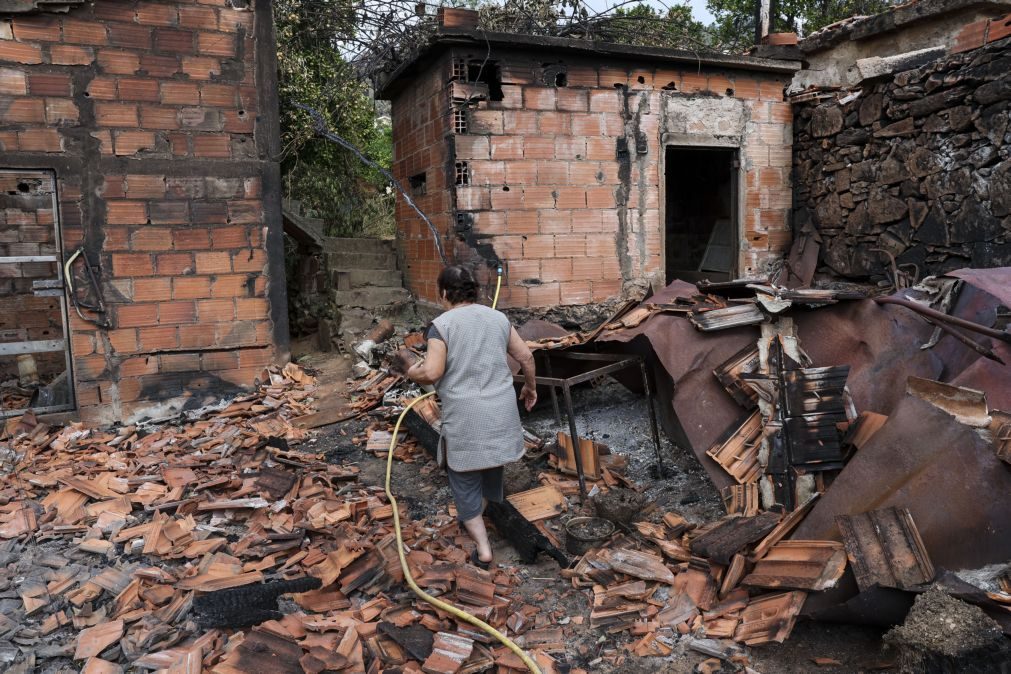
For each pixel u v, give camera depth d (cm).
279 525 399
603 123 762
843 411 368
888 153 724
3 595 336
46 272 883
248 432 571
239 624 306
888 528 287
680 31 1030
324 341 862
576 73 747
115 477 475
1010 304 353
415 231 847
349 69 1031
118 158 608
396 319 841
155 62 614
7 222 859
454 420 343
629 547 371
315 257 930
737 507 365
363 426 597
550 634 307
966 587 257
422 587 330
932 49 711
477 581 333
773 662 284
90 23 589
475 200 722
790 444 364
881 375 380
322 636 293
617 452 511
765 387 382
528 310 750
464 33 682
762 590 312
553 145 745
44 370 866
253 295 668
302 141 1005
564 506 429
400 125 887
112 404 621
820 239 824
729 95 816
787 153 855
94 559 371
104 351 616
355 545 366
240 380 671
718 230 1045
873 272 747
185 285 641
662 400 514
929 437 300
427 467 499
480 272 730
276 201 671
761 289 416
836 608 287
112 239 611
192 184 636
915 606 256
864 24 902
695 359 416
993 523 276
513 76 723
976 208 626
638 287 795
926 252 687
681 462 489
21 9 561
